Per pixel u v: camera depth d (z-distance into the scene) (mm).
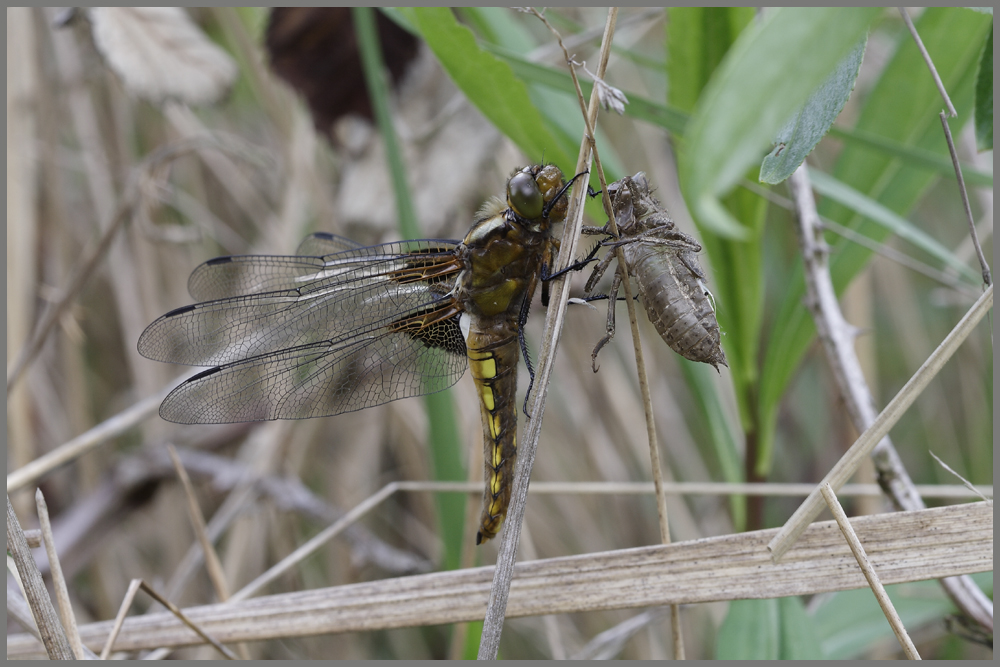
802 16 273
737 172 275
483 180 540
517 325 504
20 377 531
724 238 505
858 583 477
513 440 505
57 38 555
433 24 490
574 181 479
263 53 536
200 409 508
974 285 508
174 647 493
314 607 490
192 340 512
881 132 506
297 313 512
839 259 512
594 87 477
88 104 560
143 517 570
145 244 558
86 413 552
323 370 511
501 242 500
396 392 511
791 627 494
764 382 511
